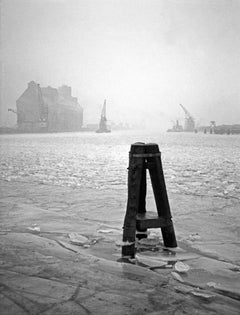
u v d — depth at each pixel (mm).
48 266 2441
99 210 4938
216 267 2699
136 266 2570
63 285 2080
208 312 1845
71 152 18984
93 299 1888
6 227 3855
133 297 1945
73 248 3102
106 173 9805
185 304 1899
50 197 5984
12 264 2459
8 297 1884
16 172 10000
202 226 4055
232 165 11719
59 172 10016
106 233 3713
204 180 8188
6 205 5180
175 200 5672
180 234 3707
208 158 14430
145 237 3475
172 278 2420
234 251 3154
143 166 3287
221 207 5141
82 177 8906
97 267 2488
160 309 1807
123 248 2924
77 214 4664
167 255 2971
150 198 5934
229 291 2211
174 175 9125
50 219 4316
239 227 4020
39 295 1920
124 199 5812
